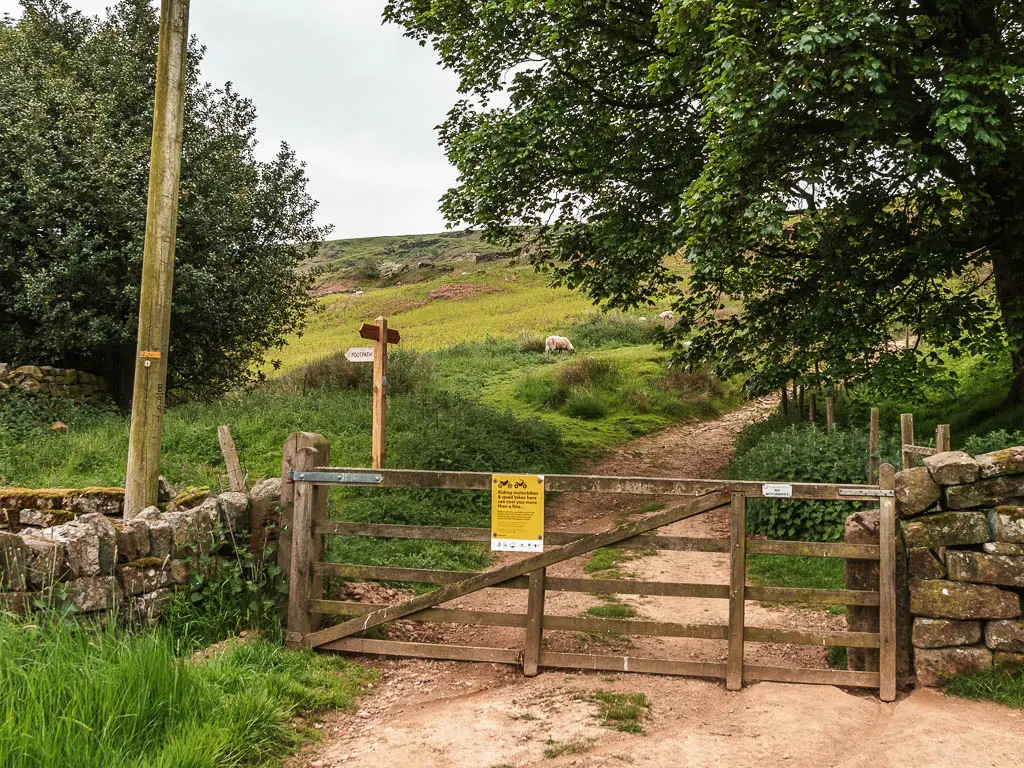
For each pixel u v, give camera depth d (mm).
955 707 4508
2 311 17656
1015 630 4715
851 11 9031
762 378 13820
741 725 4371
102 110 17453
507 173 13969
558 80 14172
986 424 12594
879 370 11664
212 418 15062
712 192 10383
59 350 16969
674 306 15438
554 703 4730
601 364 25047
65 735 3418
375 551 8562
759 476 10352
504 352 31391
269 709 4301
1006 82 8859
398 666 5570
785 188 10867
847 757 3961
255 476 11961
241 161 21438
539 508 5395
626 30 13359
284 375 21062
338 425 14570
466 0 14609
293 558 5773
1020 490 4844
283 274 21578
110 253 16500
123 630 4957
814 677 5008
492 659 5461
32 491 7160
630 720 4473
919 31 9594
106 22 20344
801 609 7359
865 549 4984
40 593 4695
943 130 9125
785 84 9047
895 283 11797
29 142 16641
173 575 5570
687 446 18641
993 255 11984
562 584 5348
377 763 3943
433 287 68062
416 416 15195
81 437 13797
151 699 3932
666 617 7070
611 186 14219
